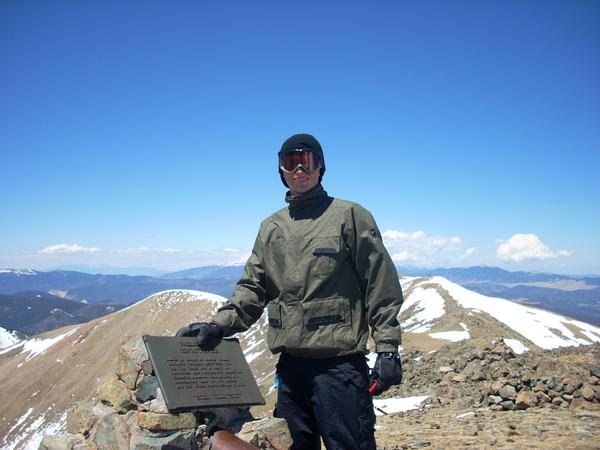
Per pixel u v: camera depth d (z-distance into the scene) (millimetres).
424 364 10000
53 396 62969
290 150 2385
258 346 49750
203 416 3039
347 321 2229
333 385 2186
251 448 2566
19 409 61969
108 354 69875
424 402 7402
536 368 6941
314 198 2344
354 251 2277
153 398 3084
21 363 73688
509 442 4344
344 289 2260
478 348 9219
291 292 2254
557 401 5703
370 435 2217
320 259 2227
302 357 2279
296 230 2316
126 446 2979
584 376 6043
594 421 4863
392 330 2217
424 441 4648
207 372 2436
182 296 82000
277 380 2424
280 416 2383
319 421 2217
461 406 6605
